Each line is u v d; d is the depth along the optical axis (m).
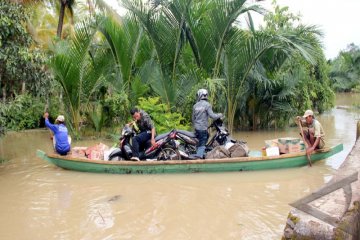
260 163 8.01
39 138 14.26
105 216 5.68
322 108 20.73
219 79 11.35
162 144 8.32
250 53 11.82
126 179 7.72
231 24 11.73
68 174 8.21
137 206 6.09
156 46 12.20
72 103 13.15
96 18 12.89
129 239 4.85
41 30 21.48
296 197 6.34
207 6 11.93
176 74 12.85
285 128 15.49
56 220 5.56
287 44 11.34
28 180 7.81
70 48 12.78
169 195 6.62
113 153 8.58
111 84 13.57
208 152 8.36
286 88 14.47
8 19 8.30
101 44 14.80
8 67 8.54
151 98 11.91
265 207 5.87
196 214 5.66
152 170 7.98
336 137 12.48
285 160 8.10
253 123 15.05
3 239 4.95
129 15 13.08
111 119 14.27
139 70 13.38
